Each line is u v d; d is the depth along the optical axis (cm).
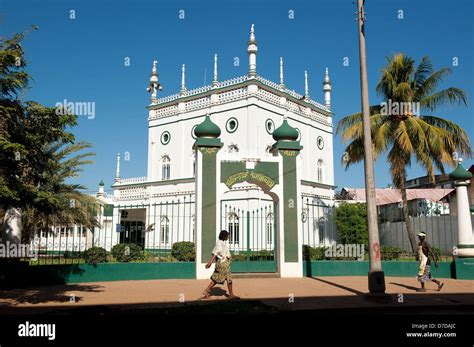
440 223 2389
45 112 966
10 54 879
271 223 2572
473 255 1532
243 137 2745
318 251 1722
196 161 1534
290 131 1625
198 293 1136
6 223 1285
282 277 1519
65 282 1355
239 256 1720
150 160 3281
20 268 1250
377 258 1048
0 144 840
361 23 1158
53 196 1034
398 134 1903
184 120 3125
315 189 3167
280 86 2992
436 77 2017
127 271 1462
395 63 2034
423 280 1198
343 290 1193
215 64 2978
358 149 2134
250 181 1561
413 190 3997
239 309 881
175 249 1695
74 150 1812
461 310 950
